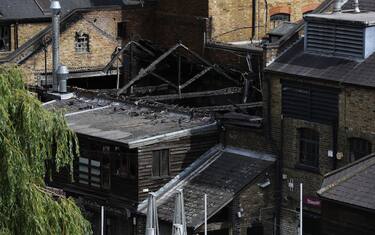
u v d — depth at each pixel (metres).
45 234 39.47
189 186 56.34
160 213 55.09
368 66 52.97
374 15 55.91
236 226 55.16
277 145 55.66
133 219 56.41
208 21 69.00
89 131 57.91
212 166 57.12
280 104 55.44
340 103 52.91
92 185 58.09
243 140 57.16
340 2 58.22
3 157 39.25
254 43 69.94
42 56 69.75
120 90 64.31
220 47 67.56
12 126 40.06
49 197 40.47
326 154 53.66
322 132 53.75
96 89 71.88
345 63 53.81
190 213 54.25
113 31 72.19
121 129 58.16
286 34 56.50
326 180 47.75
